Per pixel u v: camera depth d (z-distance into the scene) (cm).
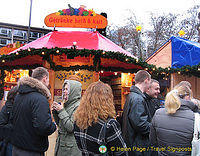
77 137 157
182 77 702
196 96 698
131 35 1877
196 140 170
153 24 1880
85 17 662
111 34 1955
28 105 193
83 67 643
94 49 602
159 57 799
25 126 190
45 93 206
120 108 773
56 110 230
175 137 178
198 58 636
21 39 3434
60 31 720
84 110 153
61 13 659
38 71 230
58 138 232
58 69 650
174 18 1838
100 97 152
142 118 213
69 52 558
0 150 239
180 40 702
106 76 877
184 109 184
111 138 144
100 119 148
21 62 681
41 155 196
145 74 247
